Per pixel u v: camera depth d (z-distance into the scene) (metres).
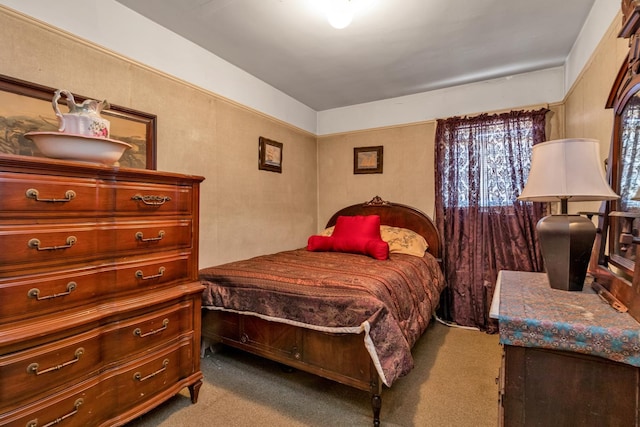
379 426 1.53
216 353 2.36
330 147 3.92
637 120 1.15
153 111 2.08
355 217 3.08
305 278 1.89
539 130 2.72
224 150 2.63
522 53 2.51
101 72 1.80
